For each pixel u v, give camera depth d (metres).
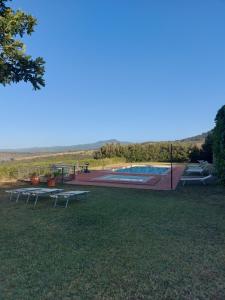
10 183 17.80
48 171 21.25
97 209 9.86
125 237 6.62
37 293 4.04
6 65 8.16
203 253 5.56
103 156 42.22
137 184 16.94
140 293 4.04
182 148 38.94
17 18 8.09
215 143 15.54
